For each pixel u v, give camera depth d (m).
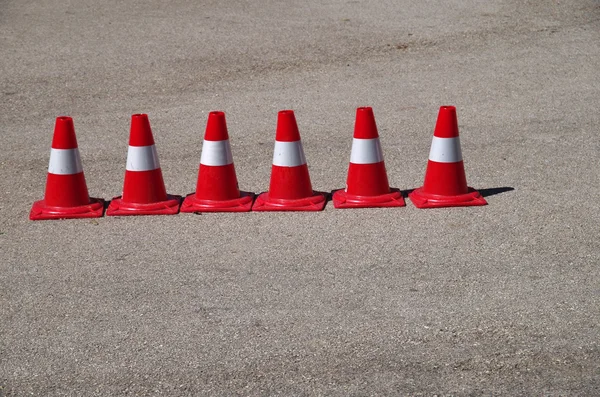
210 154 7.24
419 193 7.33
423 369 4.72
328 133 9.33
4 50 12.76
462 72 11.44
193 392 4.58
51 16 14.66
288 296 5.62
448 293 5.58
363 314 5.34
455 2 15.00
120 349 5.04
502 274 5.84
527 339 4.98
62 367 4.87
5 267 6.23
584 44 12.51
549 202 7.18
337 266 6.06
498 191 7.50
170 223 7.00
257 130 9.50
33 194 7.81
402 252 6.26
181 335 5.17
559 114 9.72
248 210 7.21
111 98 10.75
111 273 6.07
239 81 11.27
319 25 13.75
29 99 10.75
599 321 5.15
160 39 13.16
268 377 4.69
